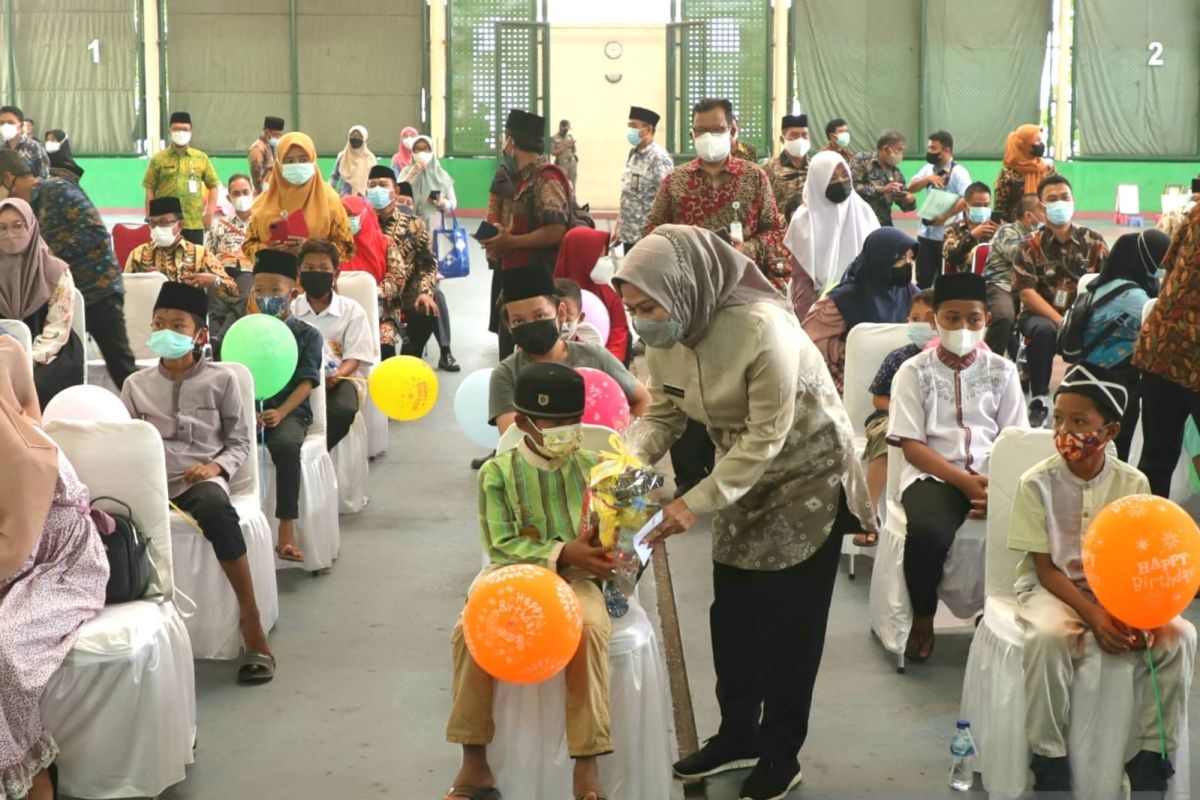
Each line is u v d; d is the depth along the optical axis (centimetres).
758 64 2084
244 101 2080
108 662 330
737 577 346
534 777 322
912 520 420
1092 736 325
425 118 2098
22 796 318
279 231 704
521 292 434
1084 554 316
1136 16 2044
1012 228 776
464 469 680
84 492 349
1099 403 330
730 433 323
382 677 424
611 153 2134
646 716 330
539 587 297
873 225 731
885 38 2056
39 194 621
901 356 497
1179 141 2078
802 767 362
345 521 592
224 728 388
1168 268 477
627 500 311
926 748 374
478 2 2073
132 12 2053
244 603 420
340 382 577
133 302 675
